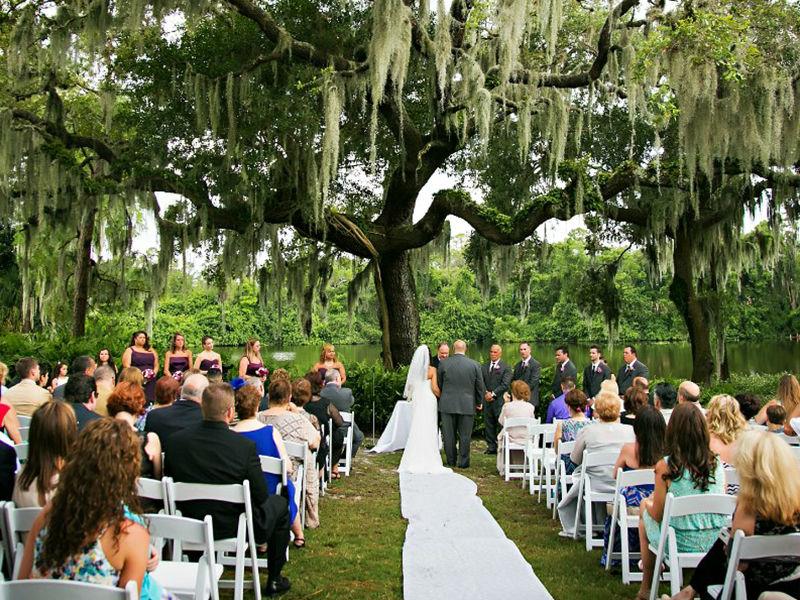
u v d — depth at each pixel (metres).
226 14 15.89
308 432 6.73
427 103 17.09
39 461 3.79
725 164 16.31
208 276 20.45
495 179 19.69
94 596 2.64
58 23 14.00
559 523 7.35
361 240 16.45
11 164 15.06
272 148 15.37
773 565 3.61
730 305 19.52
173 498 4.60
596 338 42.75
